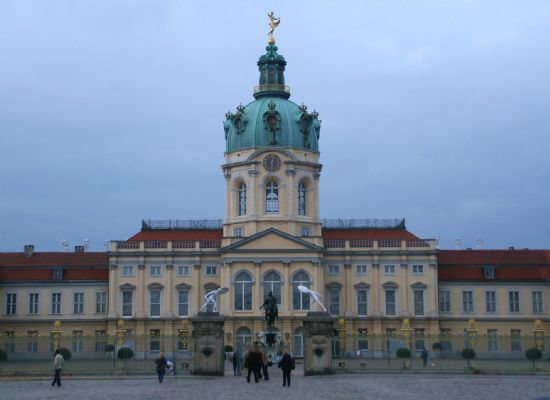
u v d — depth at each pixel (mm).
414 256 137750
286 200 136750
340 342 106188
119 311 136125
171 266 137125
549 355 115562
